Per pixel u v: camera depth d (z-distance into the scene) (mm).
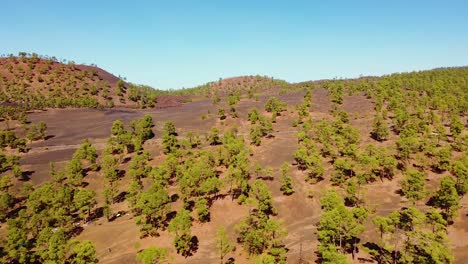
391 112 171500
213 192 102188
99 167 126188
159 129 174125
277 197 100250
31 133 150125
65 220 89438
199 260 75438
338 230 68188
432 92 191125
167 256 77312
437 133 129875
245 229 82625
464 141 116062
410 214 68938
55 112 198500
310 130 155250
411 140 110438
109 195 101000
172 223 78375
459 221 81125
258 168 110125
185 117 196375
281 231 75500
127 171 123938
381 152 108250
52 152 141000
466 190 86250
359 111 180250
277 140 148125
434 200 86500
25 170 124188
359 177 94750
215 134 148250
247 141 150250
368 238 76062
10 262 75000
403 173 104250
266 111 195500
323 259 66812
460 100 158875
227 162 122438
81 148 129125
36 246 80438
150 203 86875
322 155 124938
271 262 63188
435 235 61844
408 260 58188
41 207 95562
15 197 106188
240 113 193125
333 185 102875
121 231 89312
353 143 127188
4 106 185375
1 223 95500
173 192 107312
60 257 68625
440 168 102688
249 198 93000
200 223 90250
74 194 100062
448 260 56156
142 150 142375
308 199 97562
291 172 115438
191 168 104500
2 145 139125
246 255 76062
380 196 95188
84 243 68062
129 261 76438
